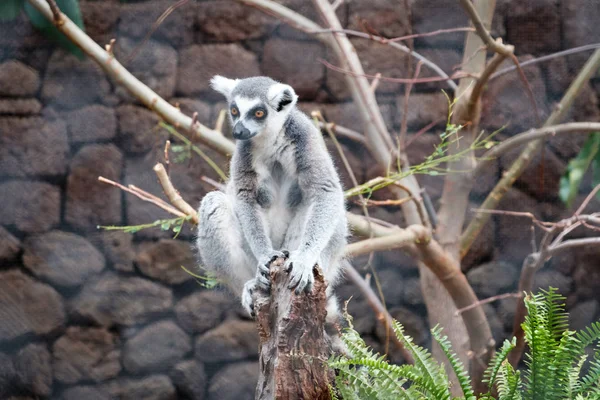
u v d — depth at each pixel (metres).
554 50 12.69
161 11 12.41
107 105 12.41
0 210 12.14
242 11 12.50
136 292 12.30
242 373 12.33
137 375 12.25
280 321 5.69
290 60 12.57
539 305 5.59
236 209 7.87
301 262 6.05
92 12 12.32
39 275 12.17
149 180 12.38
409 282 12.67
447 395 5.47
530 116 12.64
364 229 9.33
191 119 9.54
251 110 7.67
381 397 5.49
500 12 12.66
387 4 12.57
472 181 10.29
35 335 12.10
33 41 12.29
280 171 8.02
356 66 10.13
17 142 12.22
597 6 12.62
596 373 5.54
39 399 12.05
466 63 9.30
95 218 12.33
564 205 12.66
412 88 12.65
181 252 12.41
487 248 12.67
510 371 5.72
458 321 10.52
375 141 10.37
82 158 12.32
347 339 5.87
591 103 12.70
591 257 12.73
